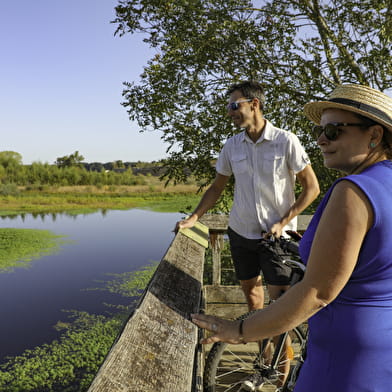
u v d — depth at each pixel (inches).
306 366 37.6
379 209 30.1
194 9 183.8
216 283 126.1
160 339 40.7
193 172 216.1
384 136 34.6
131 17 195.6
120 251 577.9
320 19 191.8
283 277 78.6
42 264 490.9
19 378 211.9
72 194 1860.2
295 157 78.3
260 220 81.6
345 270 30.4
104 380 30.4
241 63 194.5
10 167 2103.8
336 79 186.4
